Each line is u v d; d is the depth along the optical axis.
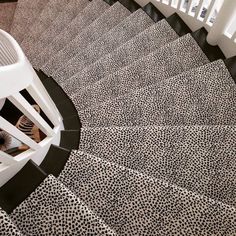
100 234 1.58
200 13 2.81
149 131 2.21
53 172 1.98
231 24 2.73
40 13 4.30
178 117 2.44
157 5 3.30
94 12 3.69
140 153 2.17
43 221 1.68
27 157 1.82
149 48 3.04
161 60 2.82
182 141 2.15
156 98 2.52
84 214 1.66
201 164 2.07
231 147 2.09
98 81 2.82
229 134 2.13
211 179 2.02
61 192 1.75
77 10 3.88
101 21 3.48
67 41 3.60
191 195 1.79
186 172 2.06
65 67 3.20
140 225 1.76
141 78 2.78
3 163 1.66
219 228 1.71
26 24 4.28
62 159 2.01
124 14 3.51
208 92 2.49
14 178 1.80
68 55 3.38
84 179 1.94
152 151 2.16
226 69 2.55
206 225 1.72
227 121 2.39
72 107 2.77
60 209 1.70
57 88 3.03
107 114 2.54
